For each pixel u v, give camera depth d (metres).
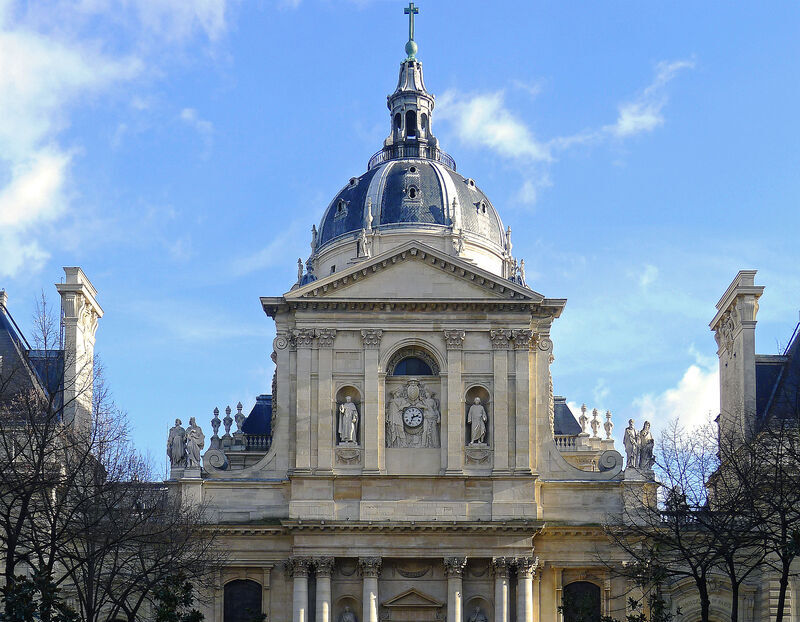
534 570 100.62
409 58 132.62
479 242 124.50
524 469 101.06
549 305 103.19
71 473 87.75
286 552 101.25
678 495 93.19
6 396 92.50
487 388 102.44
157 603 98.62
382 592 100.50
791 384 104.50
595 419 128.25
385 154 130.88
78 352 105.88
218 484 101.75
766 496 89.19
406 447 101.94
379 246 122.19
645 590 100.94
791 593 99.94
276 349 103.56
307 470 101.00
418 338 102.75
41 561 80.88
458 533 100.00
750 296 106.75
